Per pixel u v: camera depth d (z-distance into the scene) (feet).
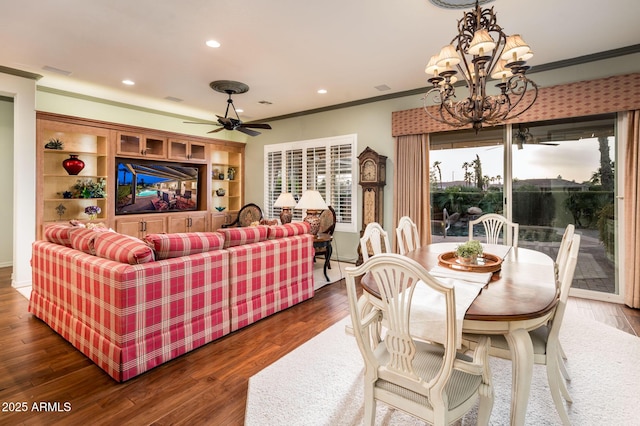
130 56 12.12
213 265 8.78
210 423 5.70
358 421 5.72
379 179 16.43
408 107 16.25
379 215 16.58
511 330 4.72
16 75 13.60
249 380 7.00
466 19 7.55
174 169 20.27
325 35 10.48
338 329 9.64
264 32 10.28
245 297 9.78
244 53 11.82
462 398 4.31
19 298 12.11
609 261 12.12
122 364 6.86
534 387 6.70
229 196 24.21
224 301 9.14
